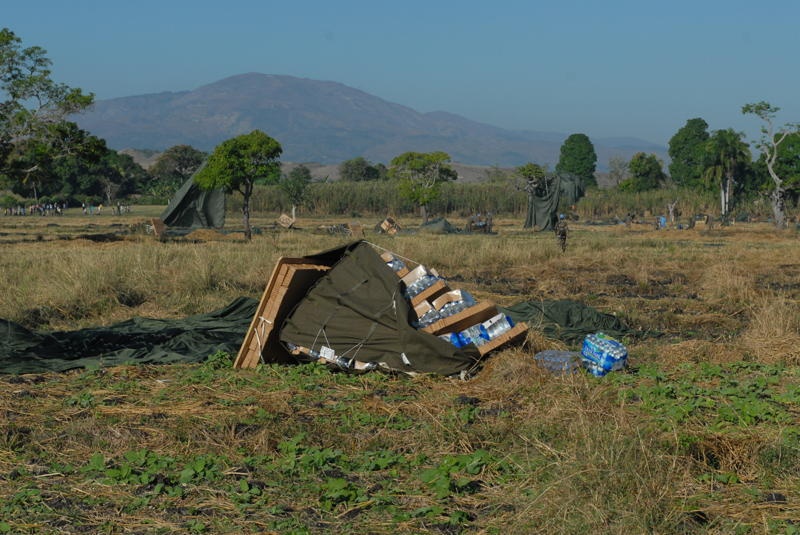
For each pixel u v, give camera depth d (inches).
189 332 481.1
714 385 363.3
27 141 1317.7
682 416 290.8
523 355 378.0
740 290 680.4
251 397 333.7
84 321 569.6
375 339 388.2
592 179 5285.4
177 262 778.2
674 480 228.2
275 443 274.1
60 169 4121.6
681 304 650.8
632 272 879.7
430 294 410.6
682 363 408.5
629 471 214.2
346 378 375.6
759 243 1549.0
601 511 199.3
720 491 230.1
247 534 204.1
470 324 398.0
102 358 420.5
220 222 1849.2
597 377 364.2
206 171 1510.8
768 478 239.1
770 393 342.0
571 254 1079.6
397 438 280.5
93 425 291.0
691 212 3102.9
